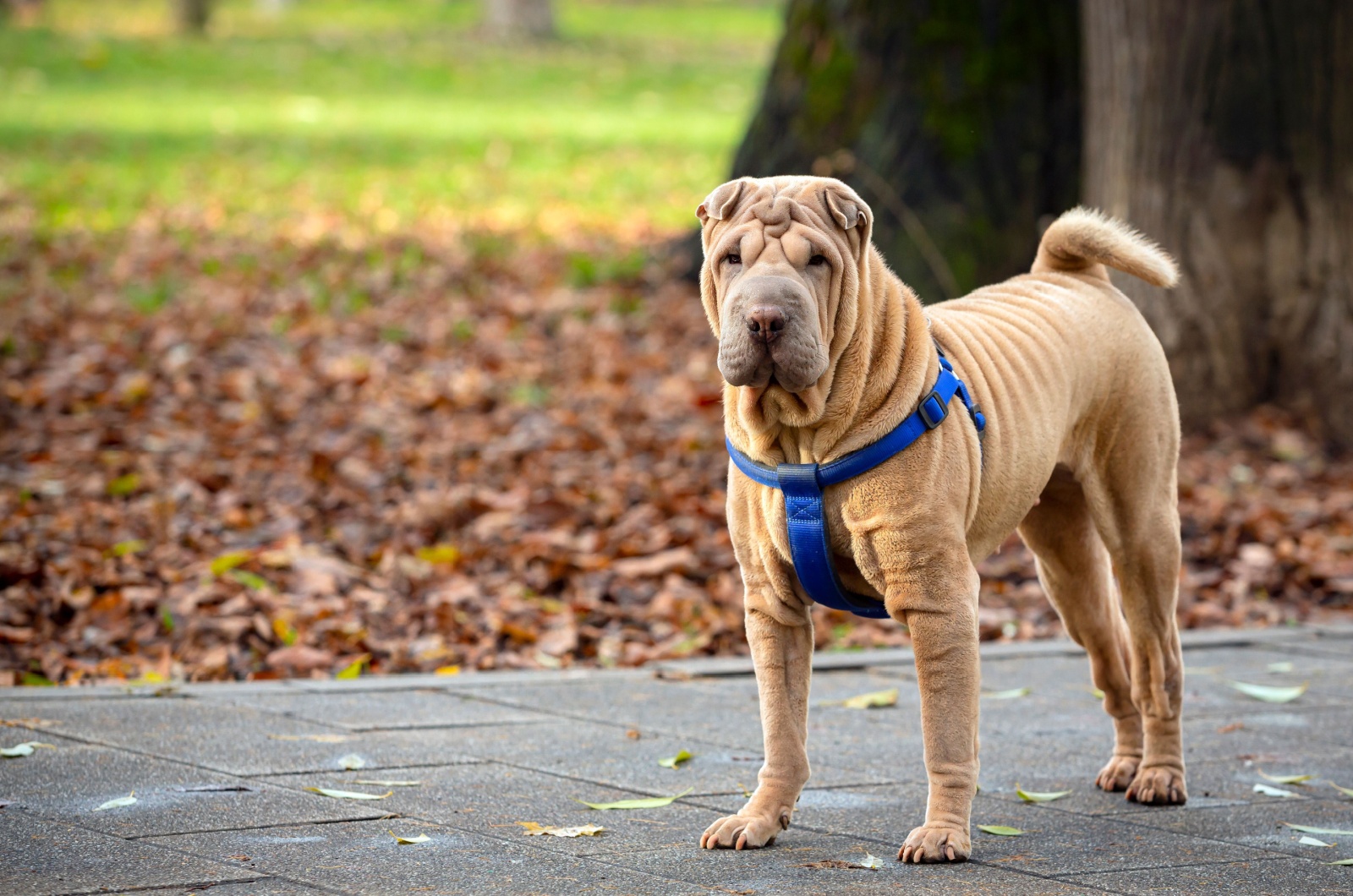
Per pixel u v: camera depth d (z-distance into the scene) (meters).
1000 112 11.09
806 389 3.56
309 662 5.87
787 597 3.82
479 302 12.24
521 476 8.48
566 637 6.30
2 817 3.74
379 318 11.70
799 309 3.40
